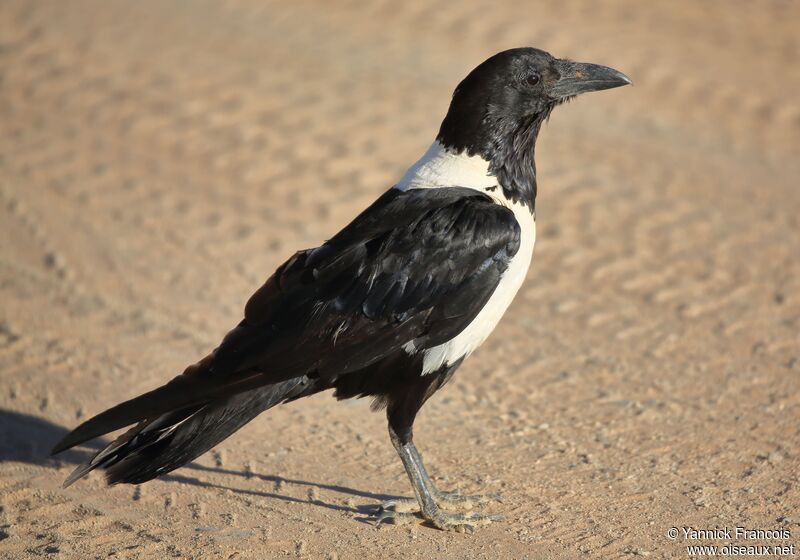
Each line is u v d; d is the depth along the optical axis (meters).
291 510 9.26
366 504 9.40
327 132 19.62
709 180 17.91
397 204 9.05
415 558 8.44
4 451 10.27
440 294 8.70
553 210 16.81
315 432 10.82
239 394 8.46
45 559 8.43
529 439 10.52
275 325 8.52
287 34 24.56
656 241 15.74
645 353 12.43
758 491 9.30
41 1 26.94
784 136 19.56
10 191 17.08
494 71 9.42
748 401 11.09
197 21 25.55
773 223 16.28
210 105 20.77
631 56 22.45
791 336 12.69
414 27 24.62
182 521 9.05
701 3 25.67
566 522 8.96
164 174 17.92
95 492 9.59
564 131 19.94
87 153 18.64
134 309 13.58
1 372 11.87
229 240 15.69
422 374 8.96
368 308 8.58
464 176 9.39
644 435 10.47
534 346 12.76
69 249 15.23
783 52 22.98
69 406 11.20
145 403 8.13
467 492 9.52
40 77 21.97
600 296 14.12
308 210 16.70
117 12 26.17
